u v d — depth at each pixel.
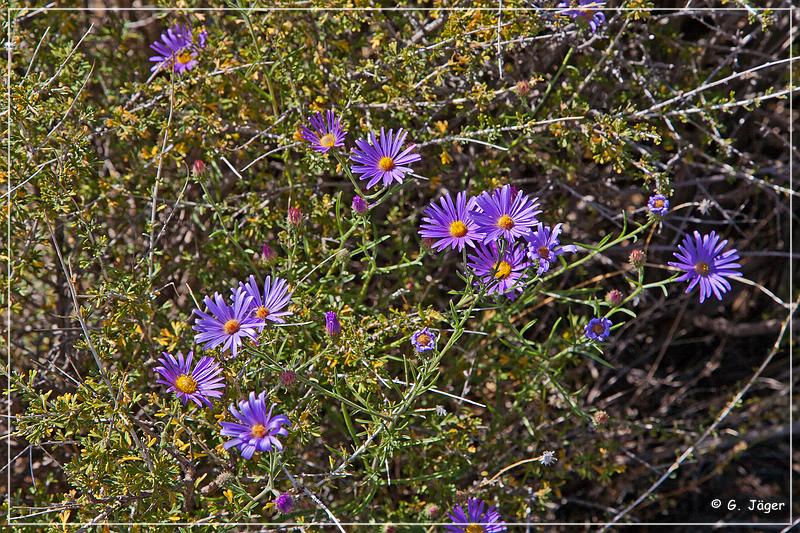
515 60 1.13
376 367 1.02
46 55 1.12
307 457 1.10
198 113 1.08
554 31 1.11
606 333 1.02
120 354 1.08
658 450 1.22
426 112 1.10
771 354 1.13
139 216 1.14
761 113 1.21
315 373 1.04
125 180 1.12
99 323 1.10
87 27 1.20
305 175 1.11
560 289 1.17
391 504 1.12
